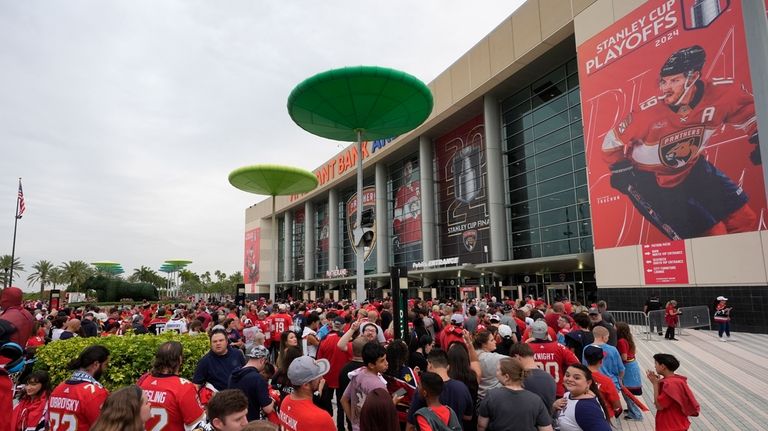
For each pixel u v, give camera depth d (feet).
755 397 27.68
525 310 37.70
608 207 73.82
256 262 257.55
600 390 16.29
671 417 15.62
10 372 12.24
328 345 23.02
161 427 11.65
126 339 25.17
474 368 16.75
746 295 55.36
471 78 109.91
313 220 218.18
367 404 11.14
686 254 62.13
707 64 60.95
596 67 77.46
